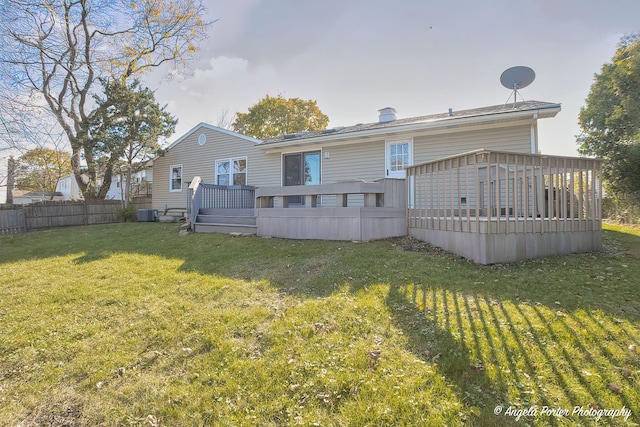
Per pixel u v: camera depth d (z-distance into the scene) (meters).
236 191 10.88
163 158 14.84
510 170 7.44
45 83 10.23
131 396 2.29
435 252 5.56
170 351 2.80
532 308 3.23
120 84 13.33
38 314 3.60
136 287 4.32
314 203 7.10
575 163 5.58
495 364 2.35
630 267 4.50
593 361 2.35
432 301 3.51
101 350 2.86
